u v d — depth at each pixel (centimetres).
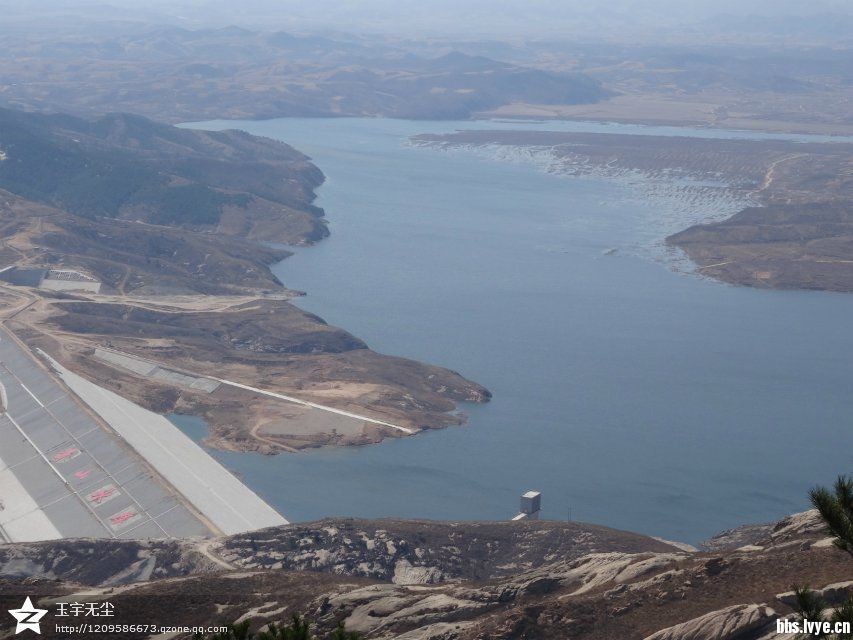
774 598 10712
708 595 11306
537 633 11238
